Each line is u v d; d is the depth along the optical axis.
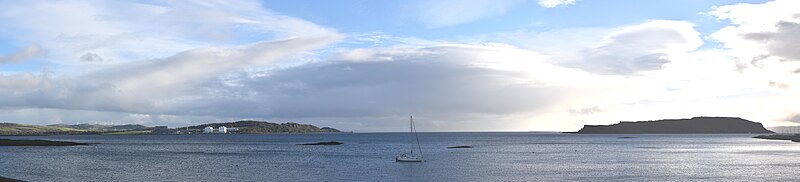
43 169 77.31
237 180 64.38
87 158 102.31
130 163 90.12
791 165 85.69
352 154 119.81
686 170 77.50
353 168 80.62
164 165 86.12
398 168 81.00
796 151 130.62
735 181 63.59
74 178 65.88
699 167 82.88
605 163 91.81
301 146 173.00
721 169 79.12
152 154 118.81
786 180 64.06
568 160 99.81
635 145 180.12
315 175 70.12
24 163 88.00
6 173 70.88
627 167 83.06
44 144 162.62
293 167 82.12
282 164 88.31
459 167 83.19
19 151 125.25
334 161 95.88
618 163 91.81
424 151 136.12
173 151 133.12
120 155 113.69
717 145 177.00
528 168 81.31
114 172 73.62
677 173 73.00
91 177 67.19
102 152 125.31
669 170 77.56
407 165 86.75
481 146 172.38
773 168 80.25
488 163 91.75
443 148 155.62
